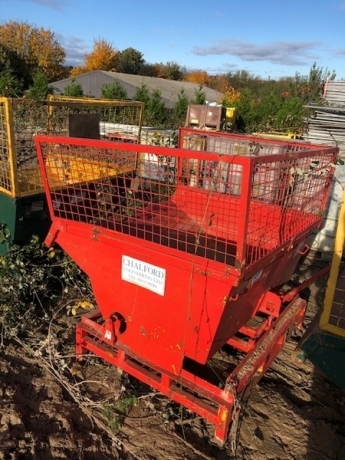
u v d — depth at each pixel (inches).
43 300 182.1
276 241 127.0
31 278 170.7
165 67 2687.0
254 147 174.2
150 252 110.4
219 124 445.7
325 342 132.0
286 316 149.2
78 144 115.3
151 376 125.3
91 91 1487.5
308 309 198.4
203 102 818.8
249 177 88.0
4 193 167.9
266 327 144.6
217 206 140.3
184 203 146.6
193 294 106.0
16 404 123.1
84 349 146.8
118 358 132.0
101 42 2237.9
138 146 104.2
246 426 125.6
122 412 127.3
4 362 142.6
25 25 1862.7
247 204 90.0
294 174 125.3
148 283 114.4
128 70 2516.0
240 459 115.3
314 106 339.3
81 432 120.3
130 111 279.1
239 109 717.9
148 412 129.3
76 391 133.5
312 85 1021.2
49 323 168.2
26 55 1839.3
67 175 135.2
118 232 116.1
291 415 131.5
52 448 112.5
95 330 137.7
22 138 197.0
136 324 123.6
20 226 171.5
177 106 802.8
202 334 109.3
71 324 170.6
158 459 113.7
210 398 113.3
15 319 161.8
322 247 252.4
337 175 239.6
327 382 150.5
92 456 112.8
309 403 139.9
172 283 109.1
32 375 139.8
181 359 117.5
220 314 103.3
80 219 129.1
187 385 117.6
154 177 140.5
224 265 97.6
